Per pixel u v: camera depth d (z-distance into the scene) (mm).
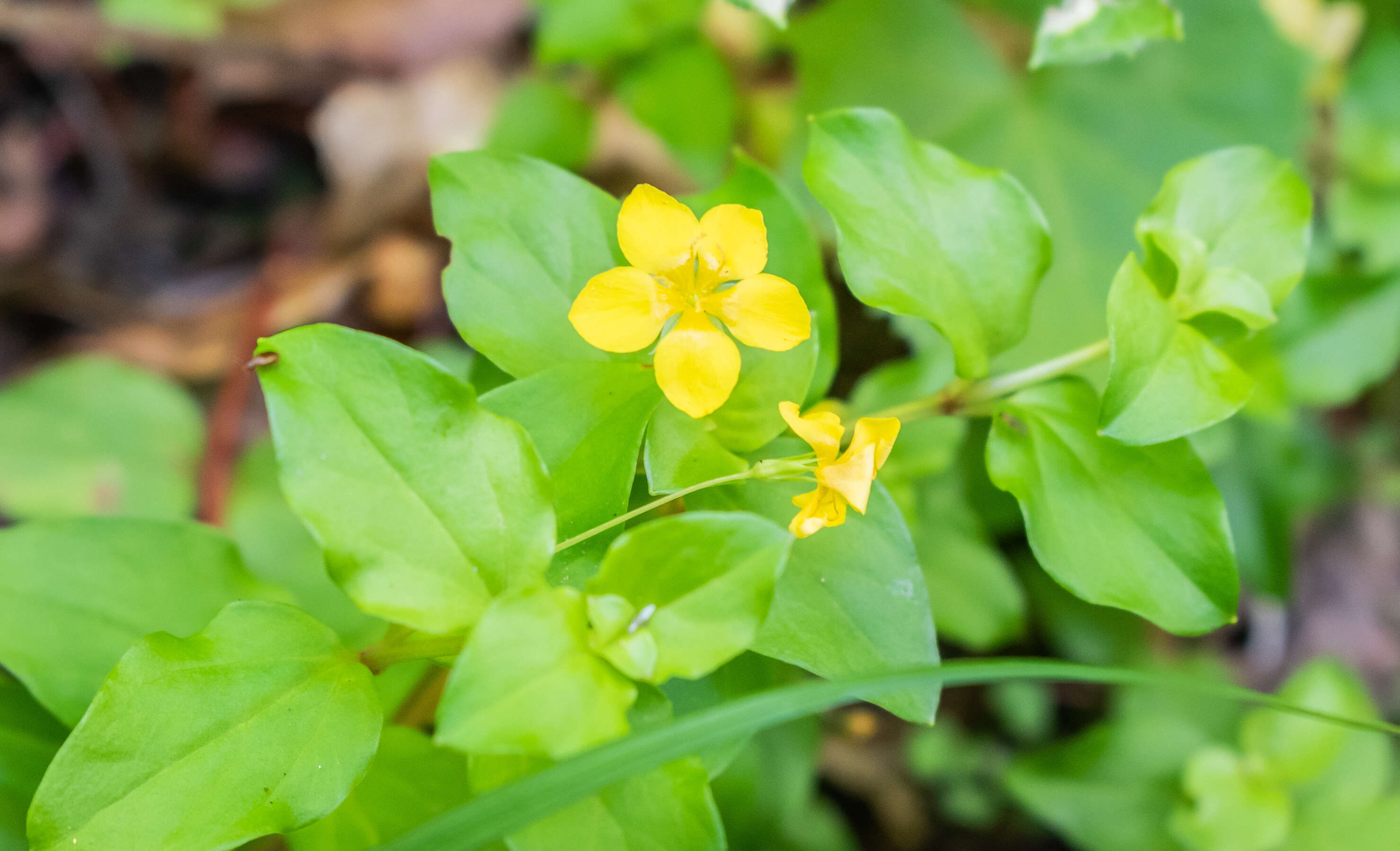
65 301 285
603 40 228
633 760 153
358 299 288
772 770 195
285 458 158
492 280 169
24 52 300
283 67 305
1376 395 277
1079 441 171
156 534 175
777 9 168
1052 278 229
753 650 169
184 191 307
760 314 163
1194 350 169
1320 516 296
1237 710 240
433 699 178
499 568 161
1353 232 260
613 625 157
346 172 302
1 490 223
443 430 160
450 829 152
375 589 159
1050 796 220
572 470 164
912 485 195
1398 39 268
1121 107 237
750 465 170
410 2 306
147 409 239
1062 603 241
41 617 172
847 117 170
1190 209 173
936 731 256
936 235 171
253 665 161
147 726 158
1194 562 169
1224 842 211
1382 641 287
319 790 160
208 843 157
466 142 297
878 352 224
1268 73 237
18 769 175
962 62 237
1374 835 212
